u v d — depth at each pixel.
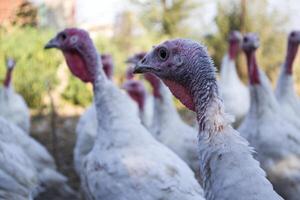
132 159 3.94
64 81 15.72
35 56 15.15
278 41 16.30
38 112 14.44
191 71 2.53
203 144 2.46
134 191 3.81
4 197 4.13
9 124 5.20
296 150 4.87
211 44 16.58
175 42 2.63
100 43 16.14
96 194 4.04
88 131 6.44
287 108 6.34
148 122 8.17
